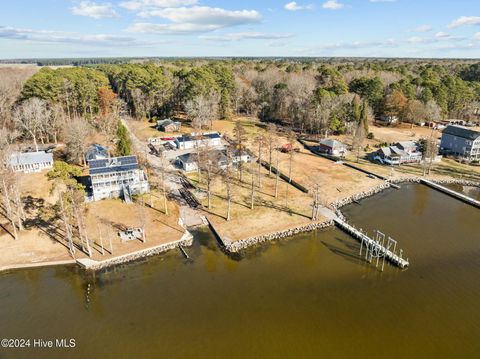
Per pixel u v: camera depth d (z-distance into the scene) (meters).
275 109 140.50
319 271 49.34
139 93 127.06
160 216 62.72
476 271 49.47
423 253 53.81
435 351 36.41
